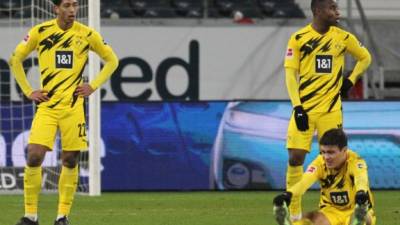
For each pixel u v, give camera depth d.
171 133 46.44
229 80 59.25
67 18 28.12
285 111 46.31
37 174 28.44
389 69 62.25
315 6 29.22
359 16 63.16
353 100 46.41
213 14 62.47
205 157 46.44
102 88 57.88
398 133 46.25
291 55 29.42
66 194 28.94
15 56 28.44
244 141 46.34
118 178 46.22
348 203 23.30
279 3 63.50
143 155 46.41
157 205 39.22
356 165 22.75
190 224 32.28
